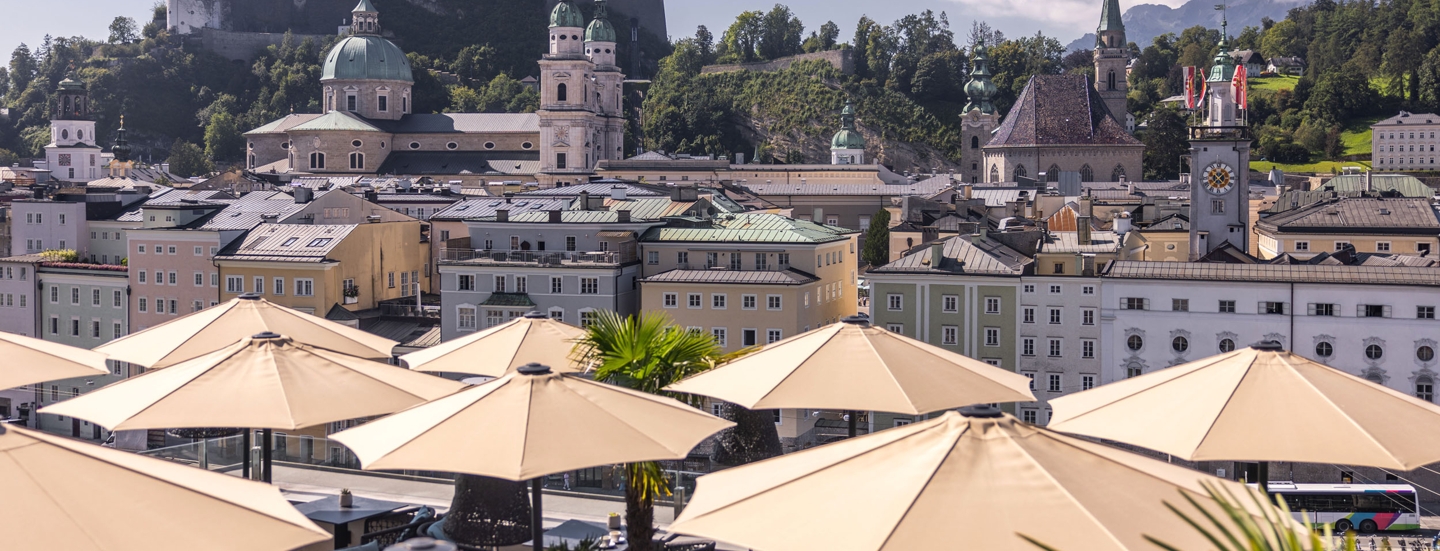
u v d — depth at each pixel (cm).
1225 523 2159
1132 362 10950
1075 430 3294
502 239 13288
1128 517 2156
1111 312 10962
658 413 3064
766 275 11925
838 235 13238
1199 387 3303
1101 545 2075
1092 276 11031
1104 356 11044
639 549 3441
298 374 3662
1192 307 10731
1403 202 14100
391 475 4731
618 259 12331
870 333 3891
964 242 11975
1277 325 10494
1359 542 8531
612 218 13125
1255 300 10550
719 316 11912
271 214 14438
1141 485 2259
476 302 12612
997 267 11431
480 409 2947
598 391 3066
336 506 4234
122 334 14500
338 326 5078
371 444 2942
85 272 14625
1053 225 15525
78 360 4284
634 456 2830
